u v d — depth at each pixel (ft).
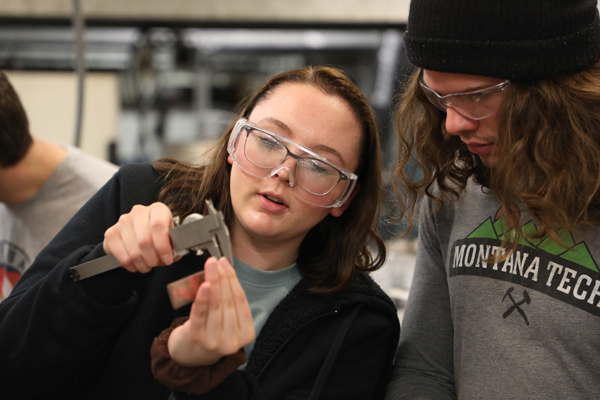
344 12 6.59
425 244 4.04
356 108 3.51
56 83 7.28
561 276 3.09
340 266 3.76
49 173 4.78
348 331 3.60
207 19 6.54
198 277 2.41
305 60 8.34
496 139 3.10
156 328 3.42
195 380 2.52
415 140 3.77
